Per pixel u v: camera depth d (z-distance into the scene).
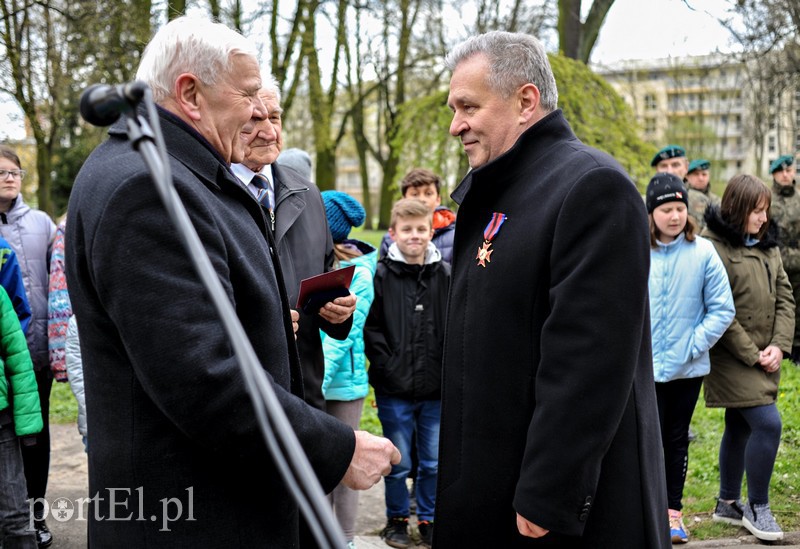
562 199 1.95
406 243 3.87
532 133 2.12
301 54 15.66
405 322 3.87
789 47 10.82
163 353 1.42
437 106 12.26
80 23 9.47
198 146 1.65
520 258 2.00
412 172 4.85
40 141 11.54
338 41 17.33
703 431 5.45
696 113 27.06
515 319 2.02
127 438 1.56
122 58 9.09
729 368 3.81
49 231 4.22
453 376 2.17
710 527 3.96
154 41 1.69
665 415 3.85
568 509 1.84
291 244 2.96
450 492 2.14
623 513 1.96
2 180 4.01
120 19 8.98
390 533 3.89
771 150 29.77
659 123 24.22
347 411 3.67
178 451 1.56
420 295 3.89
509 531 2.04
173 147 1.62
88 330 1.60
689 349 3.70
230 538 1.59
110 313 1.47
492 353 2.04
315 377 2.97
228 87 1.68
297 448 1.03
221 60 1.67
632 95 18.92
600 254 1.86
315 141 18.86
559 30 12.34
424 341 3.85
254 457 1.50
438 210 4.70
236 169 2.71
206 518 1.57
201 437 1.47
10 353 3.29
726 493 3.99
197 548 1.56
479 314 2.08
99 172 1.53
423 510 3.95
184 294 1.45
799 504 4.18
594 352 1.83
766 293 3.87
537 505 1.86
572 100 10.35
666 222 3.66
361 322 3.60
